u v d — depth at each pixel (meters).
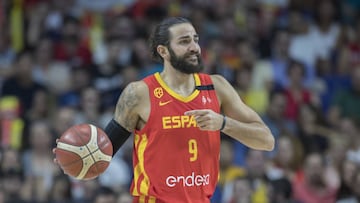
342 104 30.53
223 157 24.66
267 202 23.27
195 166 13.34
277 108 28.09
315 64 32.59
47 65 30.67
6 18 32.41
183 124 13.31
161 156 13.29
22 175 24.02
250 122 13.82
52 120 27.33
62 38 31.86
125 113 13.52
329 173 25.06
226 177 24.39
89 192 23.27
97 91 28.02
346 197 24.92
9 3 32.84
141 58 30.45
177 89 13.52
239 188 23.02
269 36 32.56
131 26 32.34
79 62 31.23
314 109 28.84
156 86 13.51
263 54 32.25
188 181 13.31
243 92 29.31
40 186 23.84
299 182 24.92
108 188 22.56
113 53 30.55
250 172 23.67
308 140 27.47
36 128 24.95
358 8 35.84
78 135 13.12
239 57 31.19
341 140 27.48
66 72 30.64
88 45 31.70
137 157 13.56
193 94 13.53
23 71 29.06
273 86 30.11
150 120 13.34
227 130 13.05
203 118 12.75
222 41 31.80
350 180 25.03
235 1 34.50
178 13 33.03
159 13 33.16
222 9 33.53
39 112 27.70
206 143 13.41
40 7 33.16
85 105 27.05
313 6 34.66
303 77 30.55
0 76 29.86
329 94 31.45
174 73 13.52
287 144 25.39
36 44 31.64
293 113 28.98
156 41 13.61
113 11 34.12
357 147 27.19
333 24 34.25
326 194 24.70
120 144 13.73
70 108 26.36
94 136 13.18
